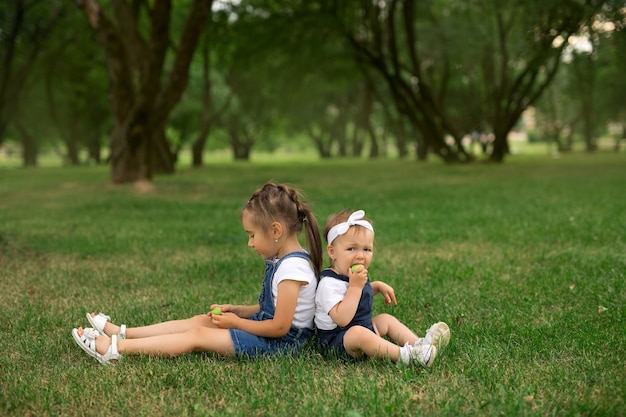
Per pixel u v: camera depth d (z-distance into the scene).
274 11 22.16
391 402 2.61
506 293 4.55
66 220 9.32
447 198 11.70
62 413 2.62
